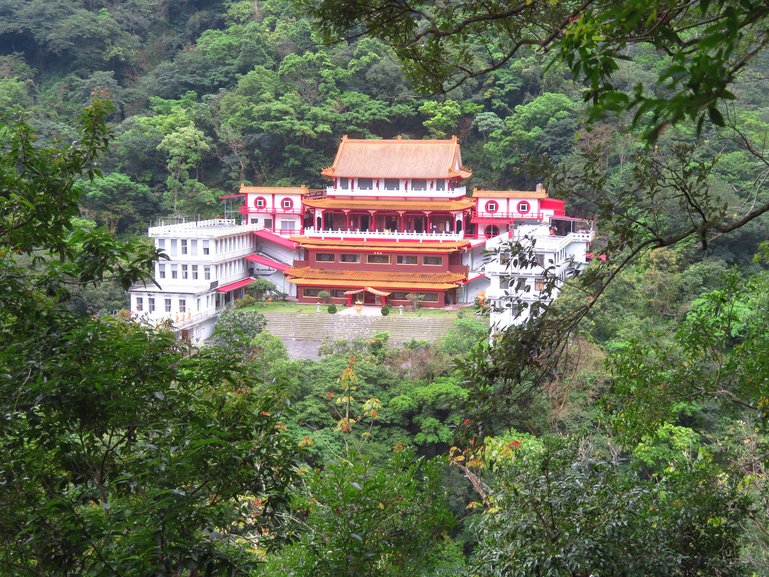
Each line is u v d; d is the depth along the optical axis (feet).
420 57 46.14
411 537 48.70
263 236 283.18
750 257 256.73
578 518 45.55
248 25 431.43
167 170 367.45
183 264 257.34
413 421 165.48
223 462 35.27
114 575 32.60
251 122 369.30
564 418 126.00
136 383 36.91
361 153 288.71
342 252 271.08
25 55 438.81
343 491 45.73
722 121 17.33
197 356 40.14
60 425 36.29
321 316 244.42
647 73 276.41
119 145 357.61
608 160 242.17
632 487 49.49
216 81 421.59
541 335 41.60
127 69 446.19
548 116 351.46
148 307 246.06
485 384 42.57
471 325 192.34
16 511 34.91
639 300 199.41
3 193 41.42
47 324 38.40
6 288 39.22
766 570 59.16
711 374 55.67
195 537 34.60
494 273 205.36
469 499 130.11
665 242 36.40
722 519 50.70
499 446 79.20
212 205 359.66
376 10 43.24
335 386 168.45
